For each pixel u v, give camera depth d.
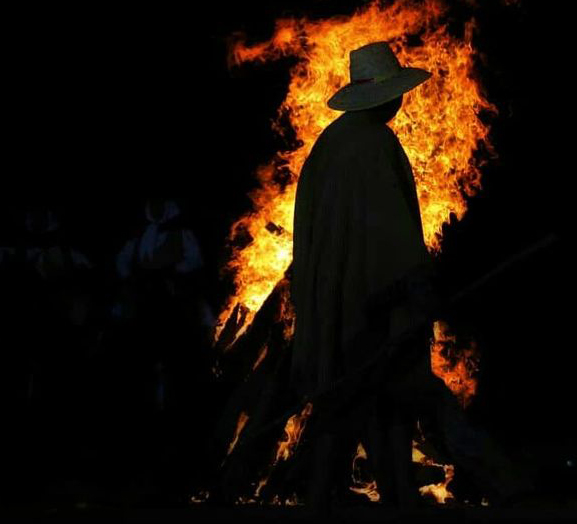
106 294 19.08
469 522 9.36
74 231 25.22
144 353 17.42
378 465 10.98
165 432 14.65
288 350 13.12
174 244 18.17
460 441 10.75
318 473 10.70
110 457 16.64
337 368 10.93
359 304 10.86
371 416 10.98
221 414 13.37
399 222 10.84
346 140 11.23
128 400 17.31
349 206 11.04
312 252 11.16
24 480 16.27
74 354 17.95
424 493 14.08
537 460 16.41
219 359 14.76
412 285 10.62
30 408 17.58
